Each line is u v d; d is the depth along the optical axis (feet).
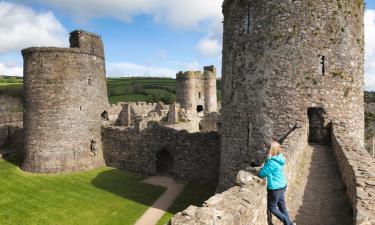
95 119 88.17
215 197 19.13
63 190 69.56
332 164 37.86
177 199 63.93
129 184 73.51
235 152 51.19
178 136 76.69
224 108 54.29
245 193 20.27
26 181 75.82
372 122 125.39
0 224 53.47
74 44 87.10
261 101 47.85
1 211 58.80
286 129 46.47
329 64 46.32
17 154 99.19
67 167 82.33
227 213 16.90
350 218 24.93
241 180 22.57
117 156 87.61
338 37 46.60
